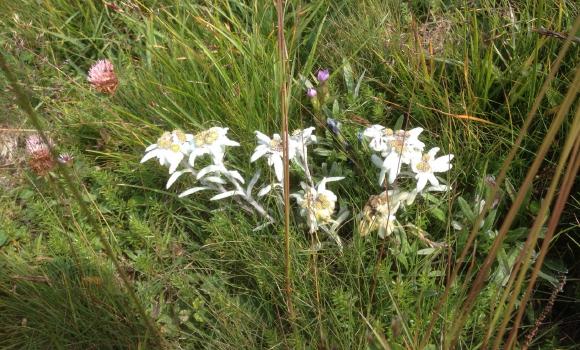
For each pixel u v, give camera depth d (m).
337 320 0.40
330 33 0.59
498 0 0.58
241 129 0.51
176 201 0.51
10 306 0.44
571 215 0.45
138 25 0.58
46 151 0.48
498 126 0.47
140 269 0.47
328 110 0.52
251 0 0.61
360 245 0.42
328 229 0.45
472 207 0.45
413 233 0.44
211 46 0.57
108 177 0.52
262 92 0.53
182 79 0.53
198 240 0.50
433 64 0.50
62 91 0.61
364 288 0.42
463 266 0.44
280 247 0.44
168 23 0.60
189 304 0.44
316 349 0.40
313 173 0.50
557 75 0.50
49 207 0.48
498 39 0.53
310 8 0.58
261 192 0.44
